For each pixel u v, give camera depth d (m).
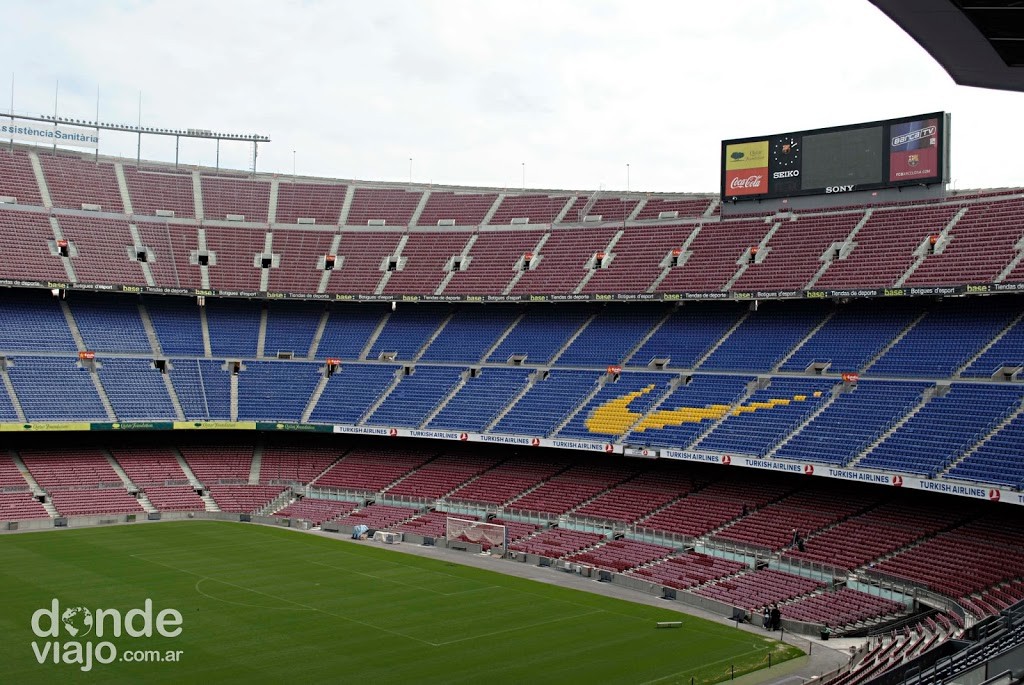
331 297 107.56
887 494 71.69
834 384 78.25
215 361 104.69
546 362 96.75
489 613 58.38
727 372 85.62
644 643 52.69
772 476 79.38
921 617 56.03
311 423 97.38
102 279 101.25
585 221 108.06
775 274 87.00
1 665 45.75
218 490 95.88
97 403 94.50
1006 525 62.56
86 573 65.69
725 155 97.69
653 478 84.00
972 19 21.20
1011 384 69.00
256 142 125.38
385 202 120.12
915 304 82.50
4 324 98.75
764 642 53.53
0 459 92.31
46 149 117.06
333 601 60.22
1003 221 79.19
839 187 90.25
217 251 110.56
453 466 95.50
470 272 106.31
